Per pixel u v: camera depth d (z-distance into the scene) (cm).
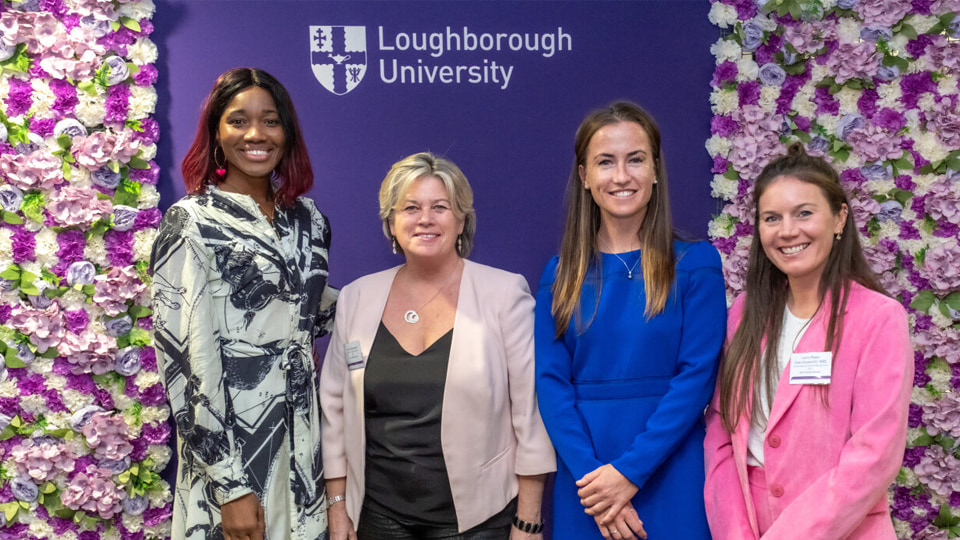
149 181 269
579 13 283
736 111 283
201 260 193
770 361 190
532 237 286
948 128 275
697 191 288
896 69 278
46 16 259
